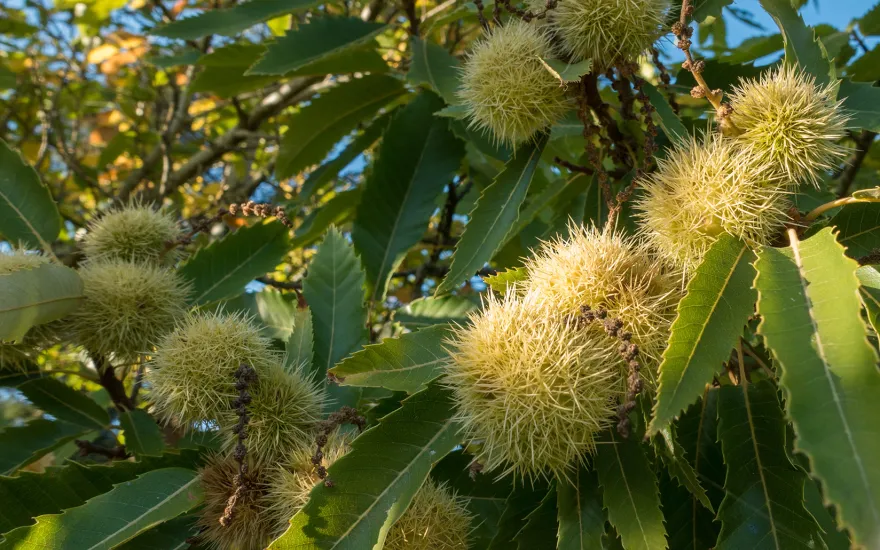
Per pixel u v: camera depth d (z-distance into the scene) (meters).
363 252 0.65
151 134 1.15
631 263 0.41
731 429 0.44
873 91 0.48
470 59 0.50
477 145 0.64
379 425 0.41
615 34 0.46
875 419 0.30
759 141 0.40
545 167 0.82
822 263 0.35
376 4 0.84
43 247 0.58
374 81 0.70
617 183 0.54
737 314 0.36
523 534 0.44
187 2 1.04
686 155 0.41
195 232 0.56
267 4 0.66
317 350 0.56
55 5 1.01
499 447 0.39
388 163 0.67
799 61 0.46
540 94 0.47
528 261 0.43
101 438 0.73
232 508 0.41
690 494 0.47
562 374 0.38
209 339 0.46
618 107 0.60
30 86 1.14
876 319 0.40
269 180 1.03
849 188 0.70
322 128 0.73
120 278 0.52
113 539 0.42
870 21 0.68
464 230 0.49
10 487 0.47
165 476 0.45
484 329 0.39
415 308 0.63
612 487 0.40
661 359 0.39
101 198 1.24
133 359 0.54
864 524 0.29
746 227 0.39
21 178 0.59
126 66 1.21
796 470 0.43
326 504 0.39
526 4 0.53
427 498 0.42
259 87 0.72
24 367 0.56
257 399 0.45
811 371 0.32
